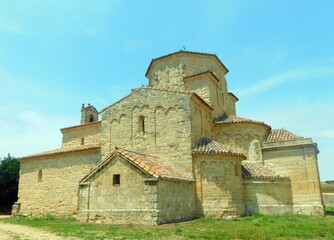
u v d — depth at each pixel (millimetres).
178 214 18016
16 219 24562
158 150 22312
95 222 17938
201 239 11484
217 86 29359
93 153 25922
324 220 17828
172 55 28922
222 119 26797
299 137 24391
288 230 13320
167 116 22672
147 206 16453
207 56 29453
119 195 17641
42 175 28156
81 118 38406
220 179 20094
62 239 11859
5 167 41500
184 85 27797
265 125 25453
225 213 19469
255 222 16578
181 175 19531
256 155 24375
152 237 11930
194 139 21859
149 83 31922
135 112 24219
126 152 18781
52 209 26594
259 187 21672
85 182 19047
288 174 23406
